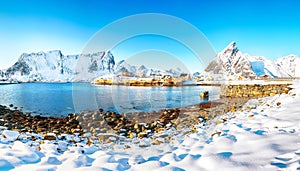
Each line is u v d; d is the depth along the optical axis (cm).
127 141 607
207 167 298
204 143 428
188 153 375
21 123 1009
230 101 1614
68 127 905
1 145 450
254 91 2039
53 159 378
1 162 350
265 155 304
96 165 352
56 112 1425
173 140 547
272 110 691
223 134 470
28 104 1850
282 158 286
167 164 335
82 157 381
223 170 280
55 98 2350
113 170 329
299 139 346
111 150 488
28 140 563
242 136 404
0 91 3522
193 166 308
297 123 448
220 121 730
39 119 1143
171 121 949
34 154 403
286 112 588
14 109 1541
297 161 261
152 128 840
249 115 695
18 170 327
